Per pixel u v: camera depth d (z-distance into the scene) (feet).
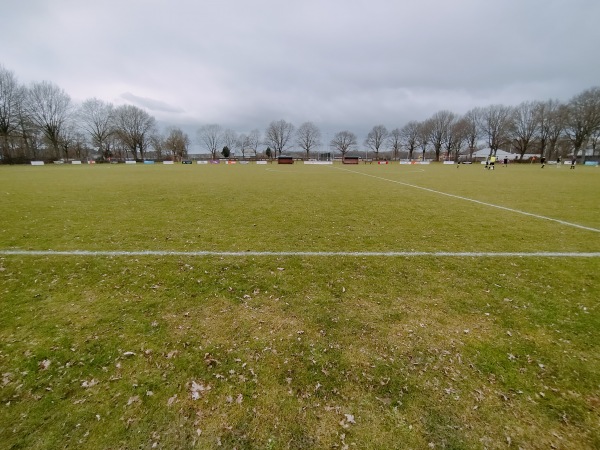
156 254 17.24
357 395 7.43
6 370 8.16
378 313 11.10
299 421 6.76
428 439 6.40
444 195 42.83
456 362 8.61
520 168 142.82
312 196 41.09
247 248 18.47
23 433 6.43
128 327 10.11
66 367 8.28
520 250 18.60
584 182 64.28
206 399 7.29
